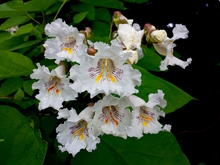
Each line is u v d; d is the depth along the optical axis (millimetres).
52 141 183
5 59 160
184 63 172
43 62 214
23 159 131
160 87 184
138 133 145
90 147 138
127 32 145
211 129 374
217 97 383
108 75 136
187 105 382
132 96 151
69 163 174
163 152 170
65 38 152
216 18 418
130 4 365
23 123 145
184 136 371
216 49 419
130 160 166
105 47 129
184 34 170
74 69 130
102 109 143
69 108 181
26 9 196
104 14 265
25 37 243
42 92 146
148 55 229
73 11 246
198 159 366
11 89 215
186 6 425
